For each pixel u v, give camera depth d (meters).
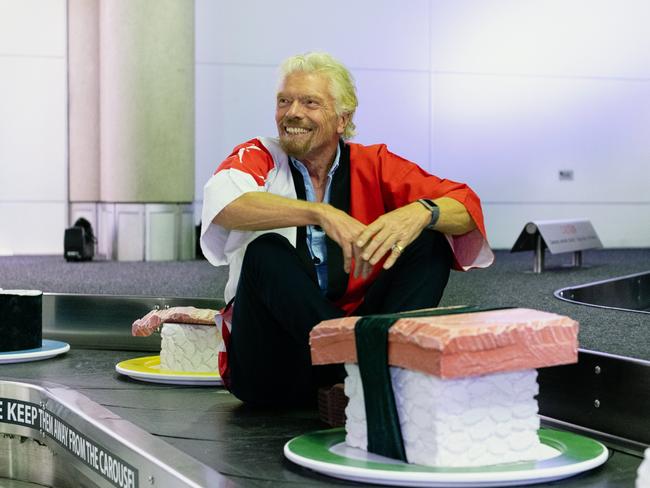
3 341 3.43
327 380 2.56
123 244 7.35
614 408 2.26
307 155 2.51
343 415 2.29
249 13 8.03
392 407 1.79
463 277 5.86
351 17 8.21
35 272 6.00
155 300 3.97
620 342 2.88
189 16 7.33
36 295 3.50
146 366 3.15
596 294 5.19
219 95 8.02
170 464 1.88
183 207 7.48
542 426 2.37
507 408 1.78
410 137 8.41
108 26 7.27
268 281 2.27
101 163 7.56
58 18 7.66
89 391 2.85
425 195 2.49
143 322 3.10
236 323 2.44
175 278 5.57
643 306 5.80
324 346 1.94
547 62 8.60
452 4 8.38
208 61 7.99
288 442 2.01
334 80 2.46
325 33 8.18
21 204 7.75
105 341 3.97
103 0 7.34
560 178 8.73
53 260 7.20
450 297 4.67
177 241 7.43
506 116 8.57
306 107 2.44
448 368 1.68
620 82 8.77
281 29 8.09
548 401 2.47
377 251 2.22
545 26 8.57
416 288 2.36
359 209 2.55
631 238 8.95
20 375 3.12
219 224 2.38
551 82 8.62
